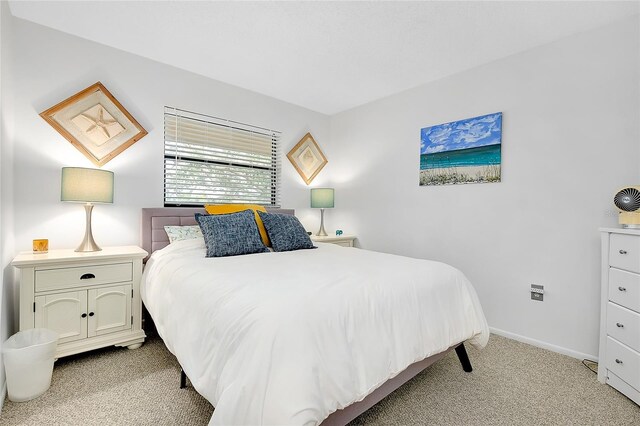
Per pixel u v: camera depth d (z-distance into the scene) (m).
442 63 2.69
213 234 2.24
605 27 2.09
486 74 2.67
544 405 1.60
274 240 2.56
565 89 2.25
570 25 2.12
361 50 2.49
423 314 1.52
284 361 0.98
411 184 3.23
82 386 1.69
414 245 3.20
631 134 2.00
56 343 1.70
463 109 2.82
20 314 1.76
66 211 2.29
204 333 1.24
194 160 2.99
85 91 2.34
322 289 1.31
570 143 2.23
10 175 1.96
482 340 1.81
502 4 1.92
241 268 1.72
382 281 1.50
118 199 2.52
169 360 2.00
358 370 1.16
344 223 3.95
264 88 3.29
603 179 2.10
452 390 1.73
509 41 2.33
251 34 2.29
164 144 2.78
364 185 3.71
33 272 1.80
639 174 1.98
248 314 1.12
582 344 2.18
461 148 2.82
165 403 1.55
